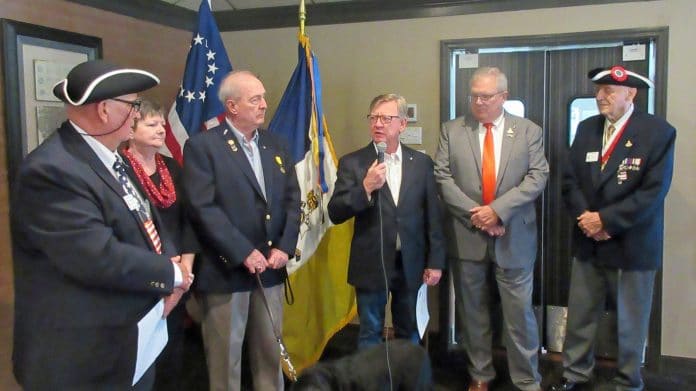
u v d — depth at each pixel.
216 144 2.26
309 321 3.01
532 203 2.69
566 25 3.08
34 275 1.58
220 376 2.32
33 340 1.56
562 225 3.24
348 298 3.24
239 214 2.25
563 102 3.18
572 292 2.76
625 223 2.48
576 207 2.66
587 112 3.15
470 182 2.67
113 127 1.62
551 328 3.29
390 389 1.67
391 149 2.58
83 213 1.53
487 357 2.82
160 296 1.74
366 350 1.75
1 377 2.61
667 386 2.88
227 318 2.29
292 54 3.63
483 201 2.66
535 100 3.22
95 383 1.60
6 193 2.60
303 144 2.92
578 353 2.78
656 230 2.56
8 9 2.61
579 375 2.79
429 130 3.38
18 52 2.62
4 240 2.60
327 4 3.48
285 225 2.40
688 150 2.94
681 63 2.92
